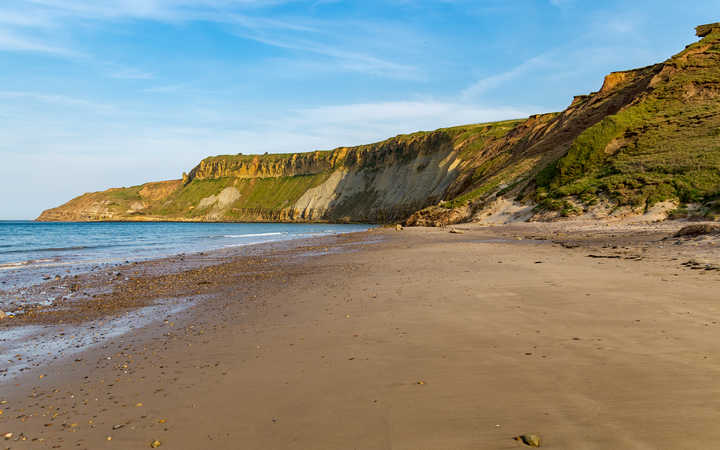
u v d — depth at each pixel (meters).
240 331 7.48
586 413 3.49
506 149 84.69
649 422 3.25
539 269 12.55
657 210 34.34
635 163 42.19
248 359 5.82
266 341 6.67
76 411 4.52
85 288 14.55
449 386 4.32
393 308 8.31
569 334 5.86
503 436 3.22
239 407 4.25
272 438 3.55
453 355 5.29
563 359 4.86
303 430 3.63
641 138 46.09
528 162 63.59
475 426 3.43
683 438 2.97
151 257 26.50
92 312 10.44
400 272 13.76
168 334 7.73
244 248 31.28
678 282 9.30
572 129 63.62
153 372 5.64
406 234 41.53
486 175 78.19
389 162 188.38
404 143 184.00
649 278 10.02
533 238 28.89
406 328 6.75
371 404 4.04
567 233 31.17
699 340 5.27
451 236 35.25
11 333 8.59
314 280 13.30
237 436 3.65
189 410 4.29
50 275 18.41
